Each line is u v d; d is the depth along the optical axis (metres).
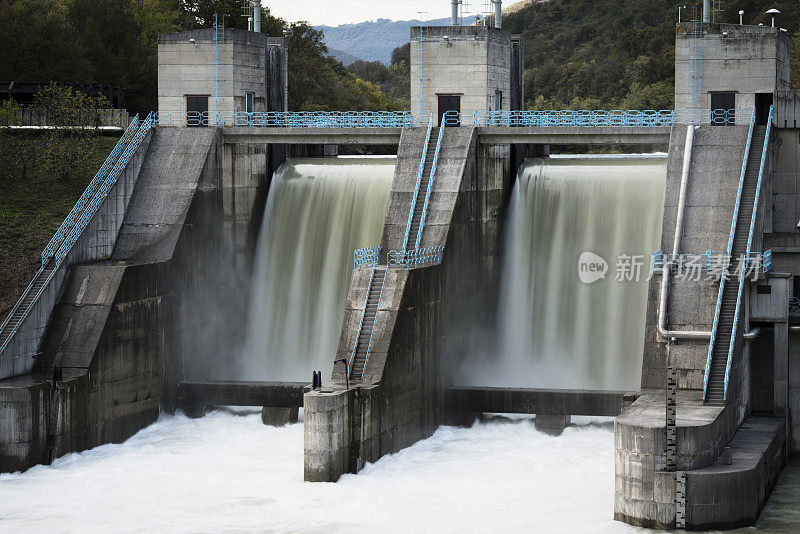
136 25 99.75
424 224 56.72
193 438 54.06
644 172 59.34
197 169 60.69
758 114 59.00
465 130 59.75
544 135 59.41
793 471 50.00
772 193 57.06
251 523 42.53
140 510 44.06
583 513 42.78
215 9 113.44
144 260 57.59
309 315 62.47
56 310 53.25
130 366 54.19
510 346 61.72
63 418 49.94
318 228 63.09
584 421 55.53
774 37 57.97
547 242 61.03
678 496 40.47
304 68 121.88
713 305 49.88
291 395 55.84
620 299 58.66
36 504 44.78
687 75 59.38
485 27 63.19
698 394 47.09
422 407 53.44
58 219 61.41
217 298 61.75
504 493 45.38
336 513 43.44
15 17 90.56
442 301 55.47
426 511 43.50
